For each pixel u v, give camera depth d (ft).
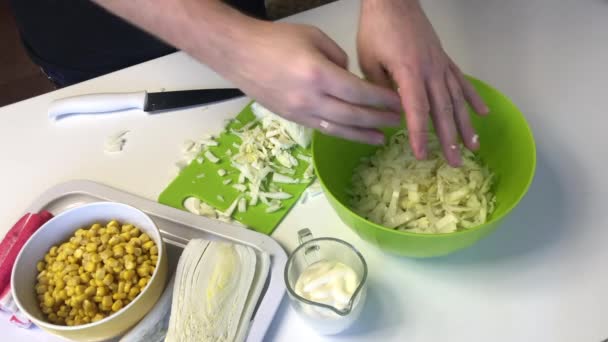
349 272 1.86
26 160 2.62
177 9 1.74
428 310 1.94
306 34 1.73
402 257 2.09
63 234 2.11
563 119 2.47
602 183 2.22
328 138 2.12
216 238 2.21
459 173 2.18
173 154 2.57
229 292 1.97
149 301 1.91
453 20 3.02
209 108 2.74
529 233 2.10
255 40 1.69
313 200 2.32
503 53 2.82
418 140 1.76
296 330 1.95
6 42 5.92
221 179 2.44
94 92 2.87
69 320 1.93
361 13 2.09
